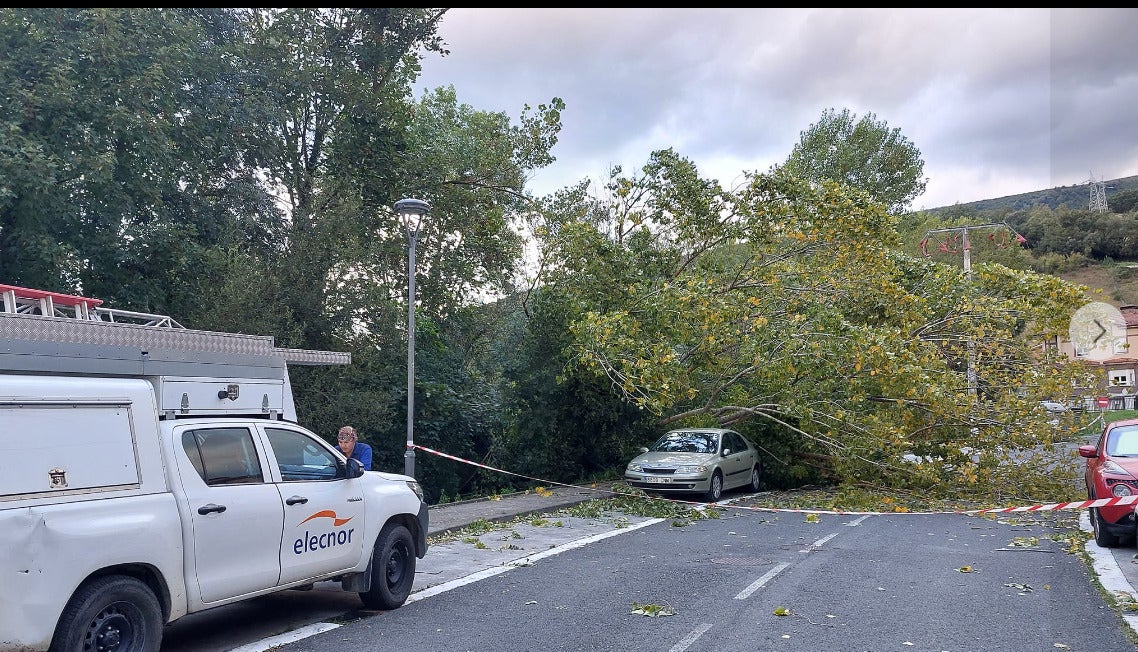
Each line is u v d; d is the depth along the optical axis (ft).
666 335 58.39
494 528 42.60
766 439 64.95
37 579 15.74
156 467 18.70
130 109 45.57
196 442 20.11
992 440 55.52
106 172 41.73
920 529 42.14
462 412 68.03
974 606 25.40
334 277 56.29
